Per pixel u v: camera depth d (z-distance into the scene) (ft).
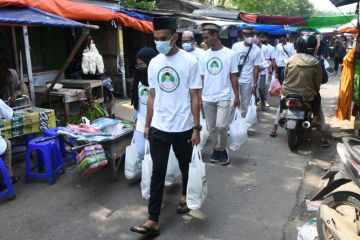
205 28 17.02
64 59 32.94
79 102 25.71
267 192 15.02
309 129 22.03
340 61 68.39
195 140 12.03
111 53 36.60
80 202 14.24
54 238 11.82
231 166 17.97
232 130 18.52
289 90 20.06
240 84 22.82
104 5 31.55
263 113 30.25
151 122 12.21
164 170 11.84
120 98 35.17
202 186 12.23
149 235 11.76
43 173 16.02
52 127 18.86
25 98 20.20
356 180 9.61
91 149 14.73
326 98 38.91
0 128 16.19
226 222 12.64
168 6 61.00
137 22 32.60
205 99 17.81
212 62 17.29
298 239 11.37
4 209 13.73
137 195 14.76
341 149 10.49
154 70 11.76
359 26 21.93
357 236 9.25
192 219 12.85
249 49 22.45
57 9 24.20
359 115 22.03
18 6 20.80
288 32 55.62
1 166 14.32
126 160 15.21
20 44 28.60
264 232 12.01
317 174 17.04
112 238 11.78
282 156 19.48
